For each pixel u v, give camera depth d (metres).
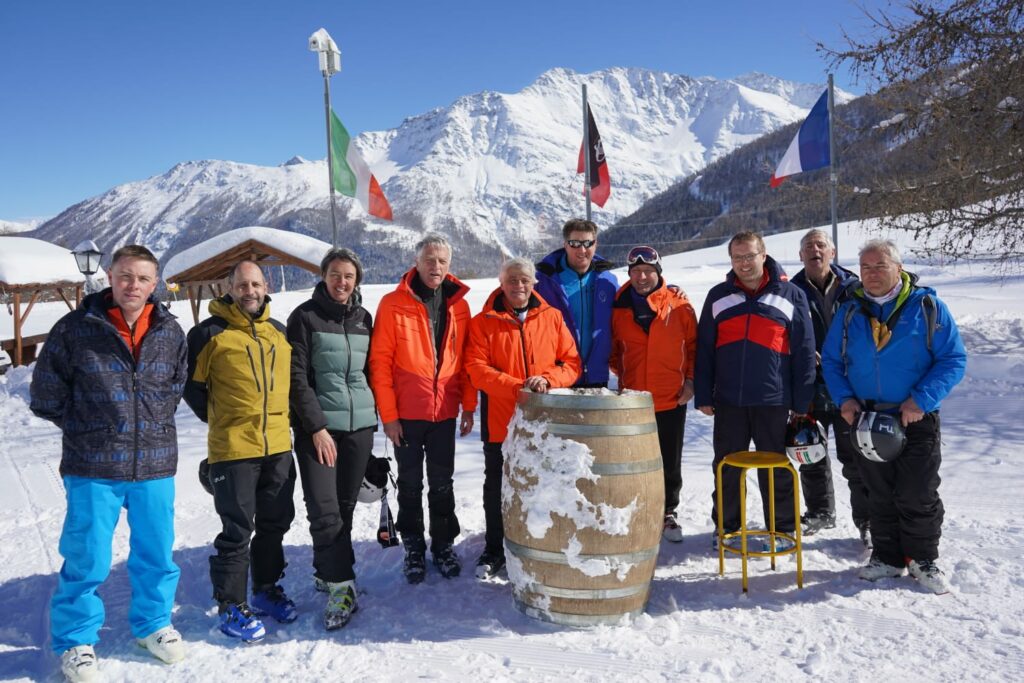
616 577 3.08
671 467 4.18
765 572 3.67
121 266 2.82
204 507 5.07
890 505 3.50
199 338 3.15
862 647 2.81
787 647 2.84
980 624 2.95
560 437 3.11
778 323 3.79
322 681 2.70
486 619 3.21
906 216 10.12
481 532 4.46
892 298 3.45
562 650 2.91
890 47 9.45
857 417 3.47
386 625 3.21
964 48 8.91
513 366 3.70
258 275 3.20
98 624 2.86
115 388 2.82
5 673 2.87
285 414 3.29
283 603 3.33
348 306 3.55
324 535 3.29
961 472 5.09
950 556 3.63
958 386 7.84
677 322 4.11
